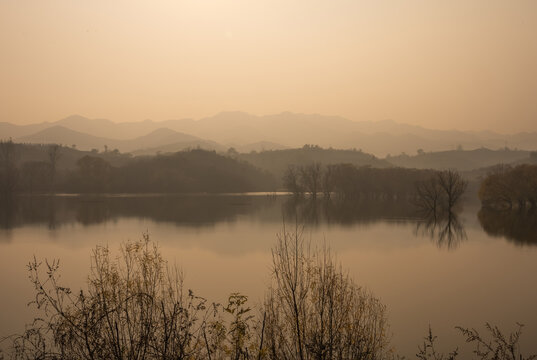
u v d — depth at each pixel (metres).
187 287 28.36
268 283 28.84
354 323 10.38
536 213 86.25
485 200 95.31
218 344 8.35
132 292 9.45
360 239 51.75
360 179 138.75
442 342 19.70
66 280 29.27
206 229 61.03
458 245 48.38
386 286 29.84
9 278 31.20
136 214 82.44
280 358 9.17
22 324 20.14
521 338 20.36
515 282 31.64
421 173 135.00
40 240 50.41
